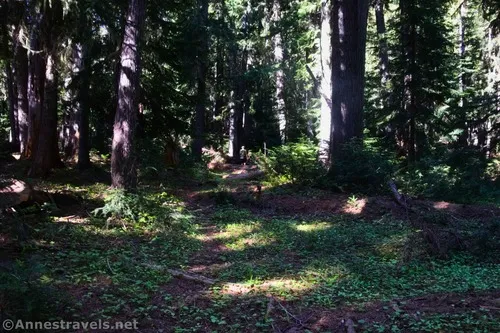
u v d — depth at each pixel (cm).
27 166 1817
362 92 1678
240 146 4062
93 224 1020
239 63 3578
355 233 1091
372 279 769
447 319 569
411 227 1117
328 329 564
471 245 934
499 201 1498
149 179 1755
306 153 1808
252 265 830
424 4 2075
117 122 1188
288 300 661
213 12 3050
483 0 1817
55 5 1520
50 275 657
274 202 1446
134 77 1197
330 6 2162
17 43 1669
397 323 570
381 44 2592
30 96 2056
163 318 578
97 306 582
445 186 1520
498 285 719
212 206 1428
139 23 1207
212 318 577
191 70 2256
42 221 961
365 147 1562
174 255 870
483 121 1677
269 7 3052
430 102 2227
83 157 1903
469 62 3045
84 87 1814
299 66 2941
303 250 962
